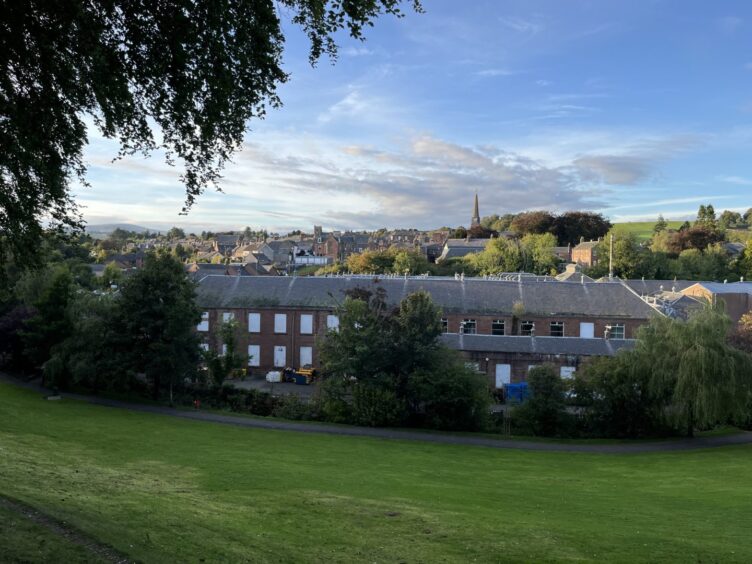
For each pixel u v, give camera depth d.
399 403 37.31
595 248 109.75
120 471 20.98
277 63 12.49
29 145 11.91
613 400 36.69
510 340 49.03
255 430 34.31
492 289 55.56
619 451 32.78
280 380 51.59
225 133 12.88
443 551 13.34
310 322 54.66
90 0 10.98
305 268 149.50
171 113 12.28
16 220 13.01
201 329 55.47
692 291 70.25
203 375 43.75
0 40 10.87
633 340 48.09
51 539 10.80
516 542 14.21
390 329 38.47
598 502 20.17
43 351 43.84
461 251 129.25
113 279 77.12
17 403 36.81
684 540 14.79
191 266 120.88
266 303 55.25
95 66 11.20
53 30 11.04
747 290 69.69
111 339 40.34
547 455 31.31
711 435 37.59
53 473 18.73
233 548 12.26
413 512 16.92
